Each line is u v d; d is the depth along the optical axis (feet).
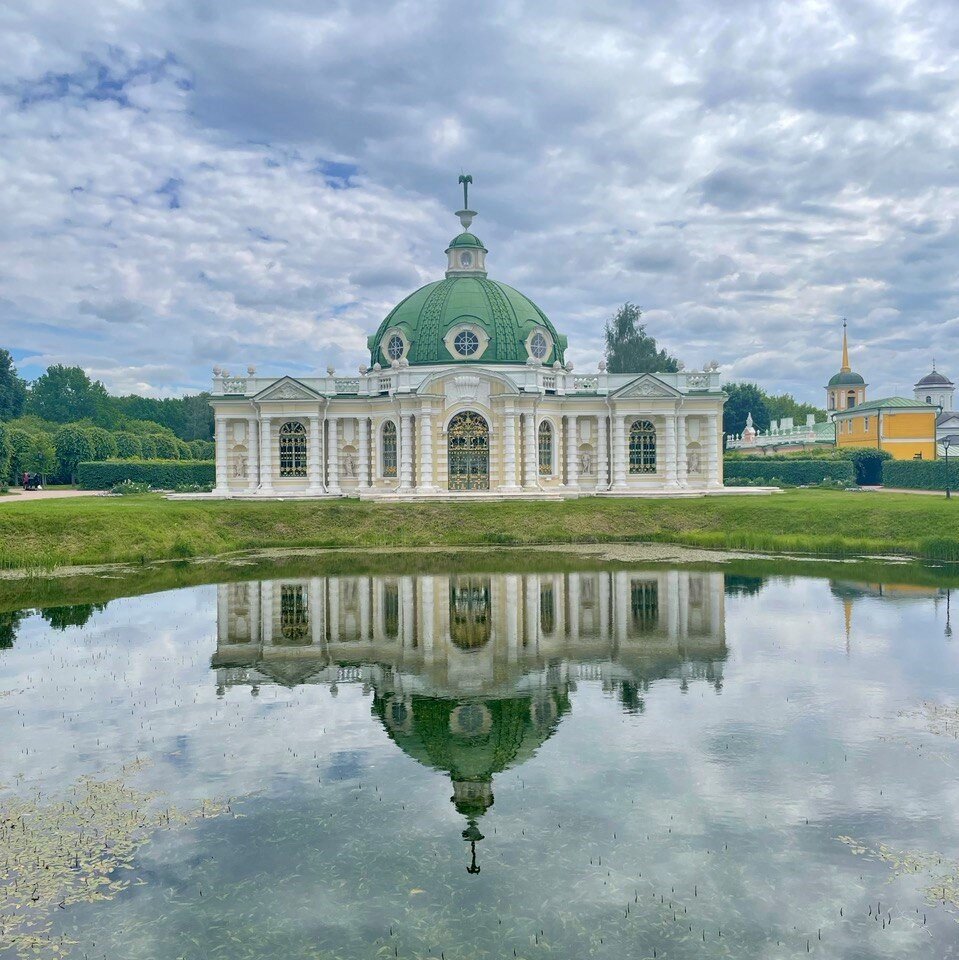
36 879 48.32
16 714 74.23
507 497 217.15
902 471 300.61
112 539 165.68
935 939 42.75
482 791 58.90
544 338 247.91
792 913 44.91
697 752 65.31
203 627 107.04
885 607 115.34
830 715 73.00
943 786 59.00
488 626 107.55
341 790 59.41
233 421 238.89
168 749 66.54
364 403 238.48
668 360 407.23
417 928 44.04
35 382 573.74
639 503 208.95
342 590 131.44
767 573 144.36
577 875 48.60
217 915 45.19
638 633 102.94
